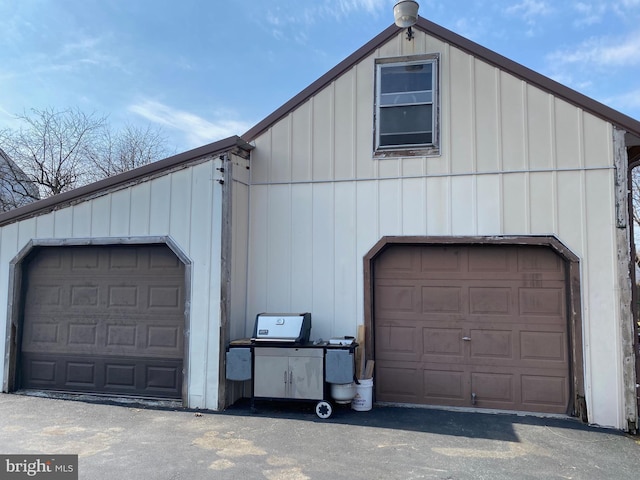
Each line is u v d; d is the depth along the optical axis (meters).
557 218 6.14
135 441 5.12
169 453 4.76
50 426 5.66
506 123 6.40
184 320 6.74
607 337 5.87
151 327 7.11
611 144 6.04
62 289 7.55
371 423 5.78
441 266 6.68
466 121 6.54
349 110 6.98
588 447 5.03
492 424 5.75
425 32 6.79
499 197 6.35
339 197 6.93
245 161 7.18
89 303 7.41
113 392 7.16
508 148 6.37
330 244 6.90
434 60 6.71
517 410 6.28
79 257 7.53
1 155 16.81
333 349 6.06
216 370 6.47
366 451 4.83
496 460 4.63
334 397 6.14
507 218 6.30
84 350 7.36
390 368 6.72
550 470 4.41
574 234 6.07
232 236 6.74
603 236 5.98
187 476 4.20
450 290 6.62
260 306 7.05
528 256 6.40
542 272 6.33
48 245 7.40
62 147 17.72
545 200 6.20
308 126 7.11
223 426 5.66
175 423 5.79
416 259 6.76
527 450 4.91
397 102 6.83
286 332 6.22
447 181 6.54
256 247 7.16
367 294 6.70
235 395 6.80
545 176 6.22
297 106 7.18
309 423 5.78
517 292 6.40
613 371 5.81
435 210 6.56
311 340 6.75
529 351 6.31
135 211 7.05
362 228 6.80
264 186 7.22
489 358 6.43
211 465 4.45
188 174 6.86
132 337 7.17
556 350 6.22
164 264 7.15
